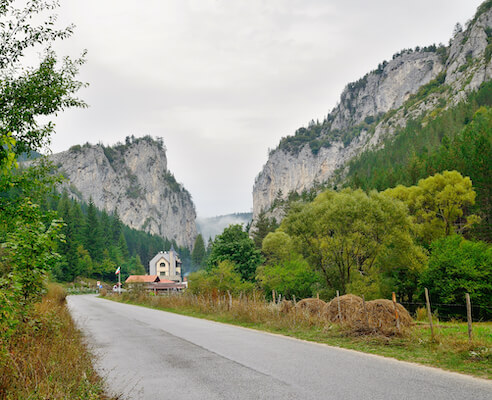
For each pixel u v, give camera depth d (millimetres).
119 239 159000
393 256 43719
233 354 10258
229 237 57469
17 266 7977
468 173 63656
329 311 17734
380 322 13484
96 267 116188
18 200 7941
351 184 120250
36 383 5066
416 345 10539
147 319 22578
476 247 36719
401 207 43125
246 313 19828
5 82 9391
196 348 11438
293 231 45281
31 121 9578
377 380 6992
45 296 18156
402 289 45688
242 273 54906
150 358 9938
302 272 45250
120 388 6945
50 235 8094
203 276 39875
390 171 108875
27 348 7016
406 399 5762
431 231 51094
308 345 11711
